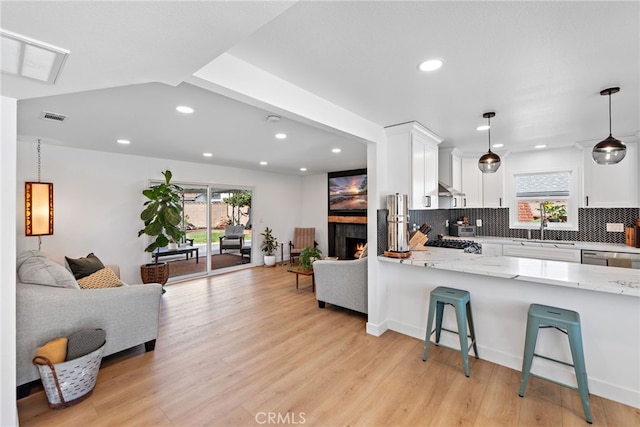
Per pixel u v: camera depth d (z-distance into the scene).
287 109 2.03
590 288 1.87
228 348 2.77
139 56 1.16
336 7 1.24
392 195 2.99
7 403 1.50
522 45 1.56
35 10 0.82
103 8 0.84
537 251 4.13
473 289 2.61
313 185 7.69
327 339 2.96
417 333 3.00
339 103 2.45
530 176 4.65
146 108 2.52
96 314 2.35
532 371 2.29
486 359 2.53
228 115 2.72
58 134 3.42
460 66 1.81
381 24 1.38
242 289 4.83
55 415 1.86
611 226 4.04
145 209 4.49
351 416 1.85
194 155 4.86
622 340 1.95
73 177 4.20
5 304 1.49
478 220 5.16
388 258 2.91
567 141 3.92
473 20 1.34
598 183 3.96
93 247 4.38
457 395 2.05
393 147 3.13
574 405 1.93
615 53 1.63
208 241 5.89
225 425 1.78
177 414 1.88
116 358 2.57
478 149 4.46
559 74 1.91
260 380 2.24
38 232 3.64
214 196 6.07
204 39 1.07
